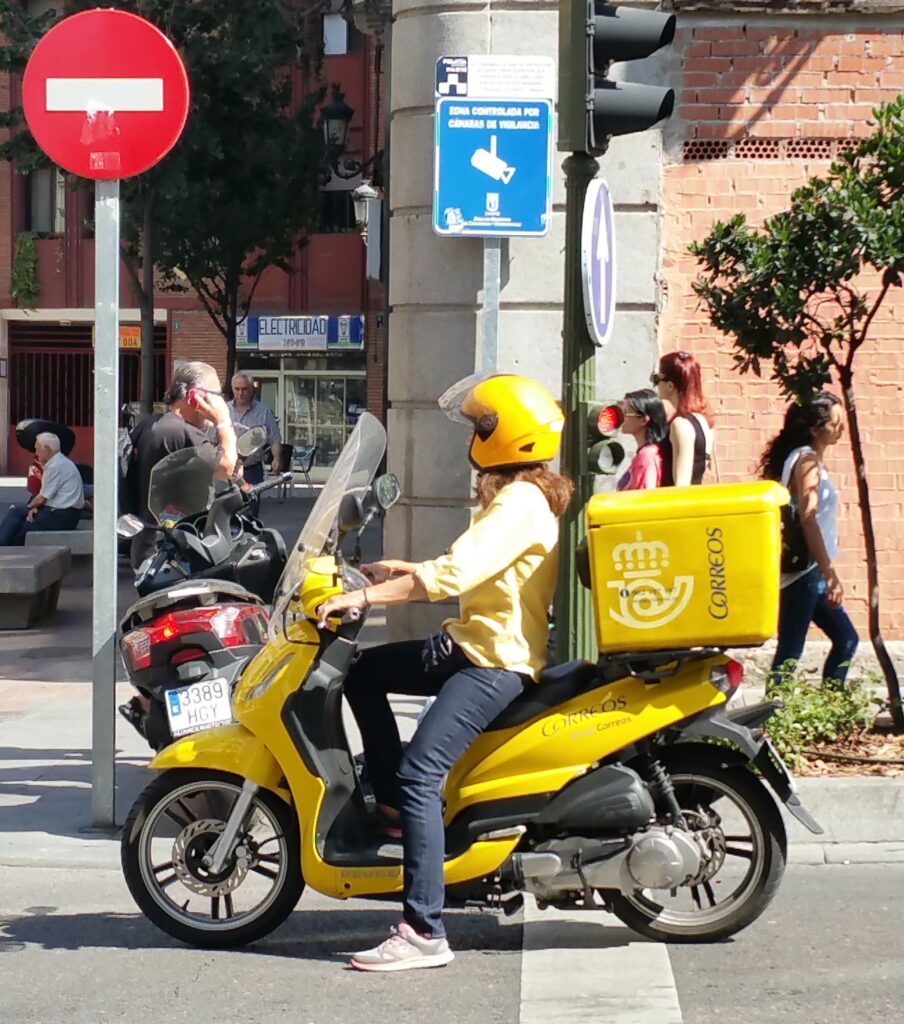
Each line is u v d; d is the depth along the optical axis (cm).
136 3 2122
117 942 558
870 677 764
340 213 3684
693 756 522
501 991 496
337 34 3559
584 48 635
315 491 3191
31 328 4012
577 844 511
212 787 538
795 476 771
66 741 863
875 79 955
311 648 524
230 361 3097
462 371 998
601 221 654
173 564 682
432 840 505
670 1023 464
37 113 679
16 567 1279
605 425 643
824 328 726
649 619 496
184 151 2072
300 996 495
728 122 958
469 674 508
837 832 654
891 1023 465
